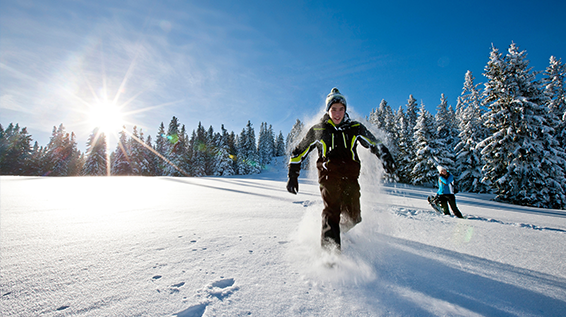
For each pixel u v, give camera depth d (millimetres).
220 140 47000
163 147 46812
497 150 15781
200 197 6285
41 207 4332
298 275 1490
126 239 2234
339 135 2178
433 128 26016
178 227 2758
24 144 44906
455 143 28281
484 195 19828
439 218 4004
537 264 1826
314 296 1246
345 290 1322
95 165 39031
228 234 2436
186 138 47656
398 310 1141
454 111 34375
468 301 1246
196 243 2113
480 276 1574
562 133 18344
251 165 55844
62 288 1270
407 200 7449
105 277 1412
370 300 1226
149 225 2857
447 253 2037
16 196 6027
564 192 13977
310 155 2746
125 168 40438
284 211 3973
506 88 15633
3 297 1166
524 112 15297
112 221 3094
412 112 37438
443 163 24875
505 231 2998
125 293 1227
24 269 1518
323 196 2049
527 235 2807
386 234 2617
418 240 2438
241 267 1592
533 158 14609
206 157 49250
